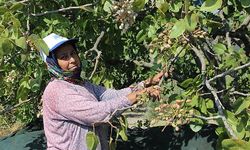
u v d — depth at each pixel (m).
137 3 2.36
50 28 3.24
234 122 2.19
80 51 3.99
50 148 2.89
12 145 4.20
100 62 4.06
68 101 2.77
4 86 3.94
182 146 3.58
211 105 2.40
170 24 2.39
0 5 2.87
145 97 2.47
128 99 2.59
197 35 2.38
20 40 2.51
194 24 2.17
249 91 3.36
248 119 2.17
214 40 3.48
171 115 2.23
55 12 3.13
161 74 2.87
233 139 1.93
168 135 3.74
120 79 4.90
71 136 2.84
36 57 3.24
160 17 2.62
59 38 2.89
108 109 2.62
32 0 3.02
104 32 3.75
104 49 4.13
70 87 2.85
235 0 2.82
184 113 2.22
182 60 4.27
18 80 3.69
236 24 3.84
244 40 3.77
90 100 2.73
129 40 4.33
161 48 2.40
